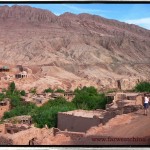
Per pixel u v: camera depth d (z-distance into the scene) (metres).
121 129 15.45
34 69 109.00
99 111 25.59
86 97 42.09
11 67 97.81
